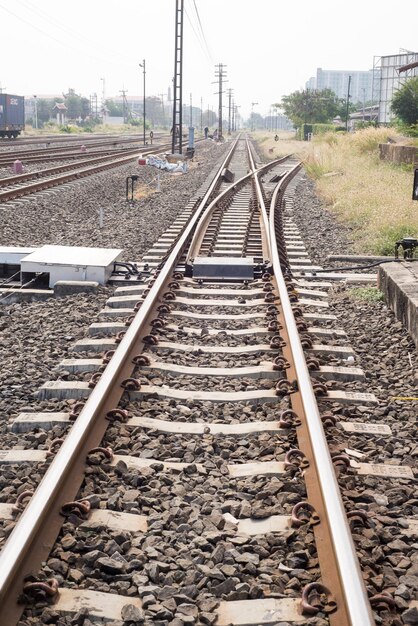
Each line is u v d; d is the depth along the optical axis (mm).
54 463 4469
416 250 12977
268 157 54312
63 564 3834
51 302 9758
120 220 17828
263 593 3729
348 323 9188
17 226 15766
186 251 12875
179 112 42469
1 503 4566
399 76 60281
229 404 6223
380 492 4879
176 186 27500
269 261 11758
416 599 3777
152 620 3512
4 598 3416
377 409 6320
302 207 21922
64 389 6320
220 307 9383
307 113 109875
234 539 4203
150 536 4203
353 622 3127
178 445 5418
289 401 6145
